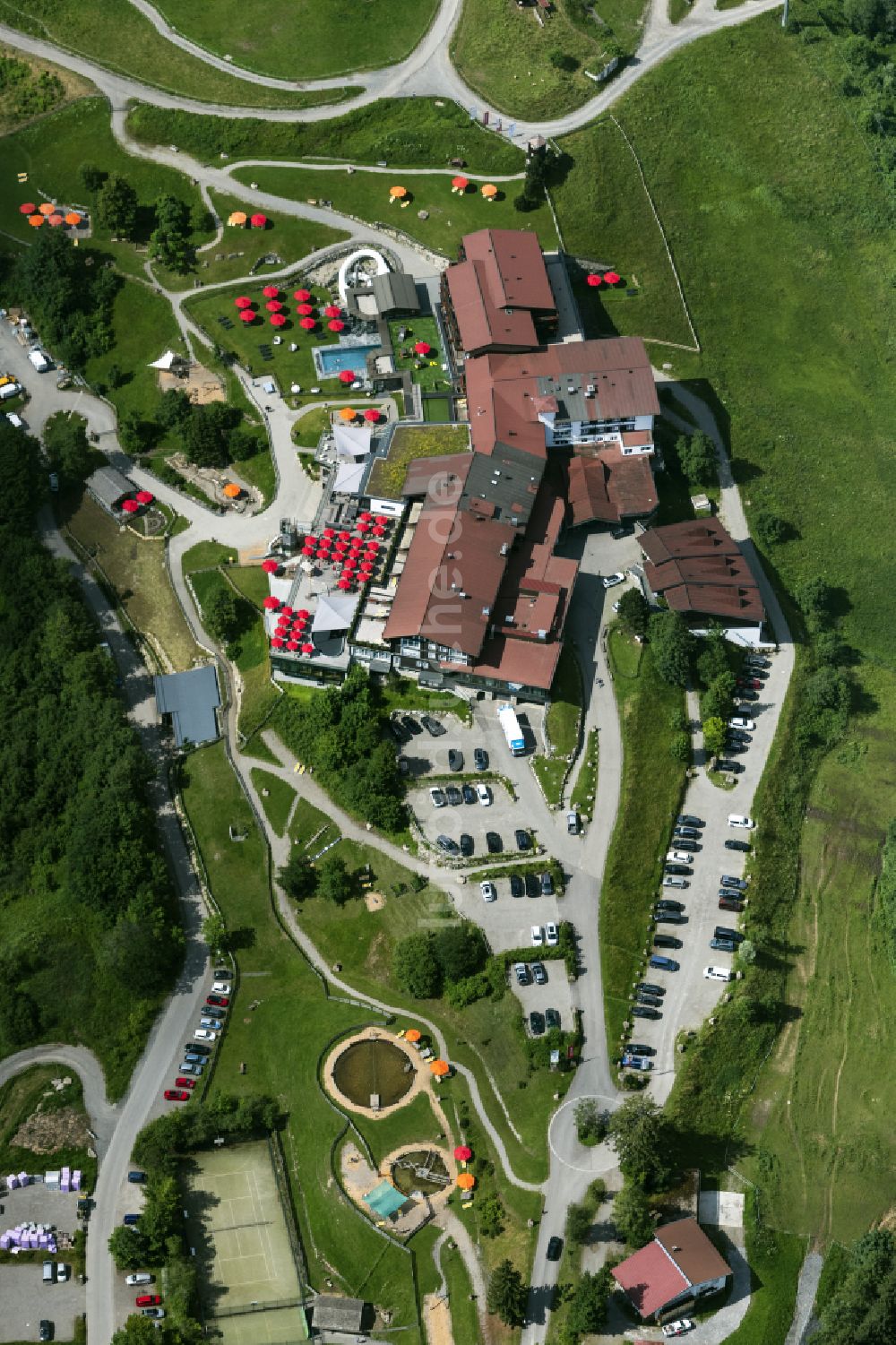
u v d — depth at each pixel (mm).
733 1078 191125
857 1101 193625
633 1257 172125
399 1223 177125
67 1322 171125
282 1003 192125
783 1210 184000
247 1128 181000
